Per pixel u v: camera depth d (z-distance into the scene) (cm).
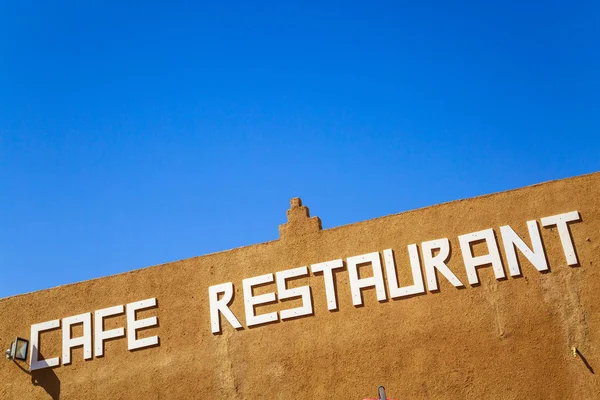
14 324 2058
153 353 1925
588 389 1606
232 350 1866
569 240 1709
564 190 1758
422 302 1767
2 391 1991
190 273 1973
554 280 1695
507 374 1661
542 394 1628
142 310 1975
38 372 1989
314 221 1920
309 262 1883
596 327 1636
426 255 1798
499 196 1798
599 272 1670
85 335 1986
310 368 1792
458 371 1692
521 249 1736
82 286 2045
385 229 1855
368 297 1808
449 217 1817
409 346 1741
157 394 1883
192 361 1886
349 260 1852
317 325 1823
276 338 1844
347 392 1748
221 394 1836
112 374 1934
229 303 1909
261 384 1816
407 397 1705
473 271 1752
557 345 1650
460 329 1720
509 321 1695
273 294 1880
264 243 1941
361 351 1770
